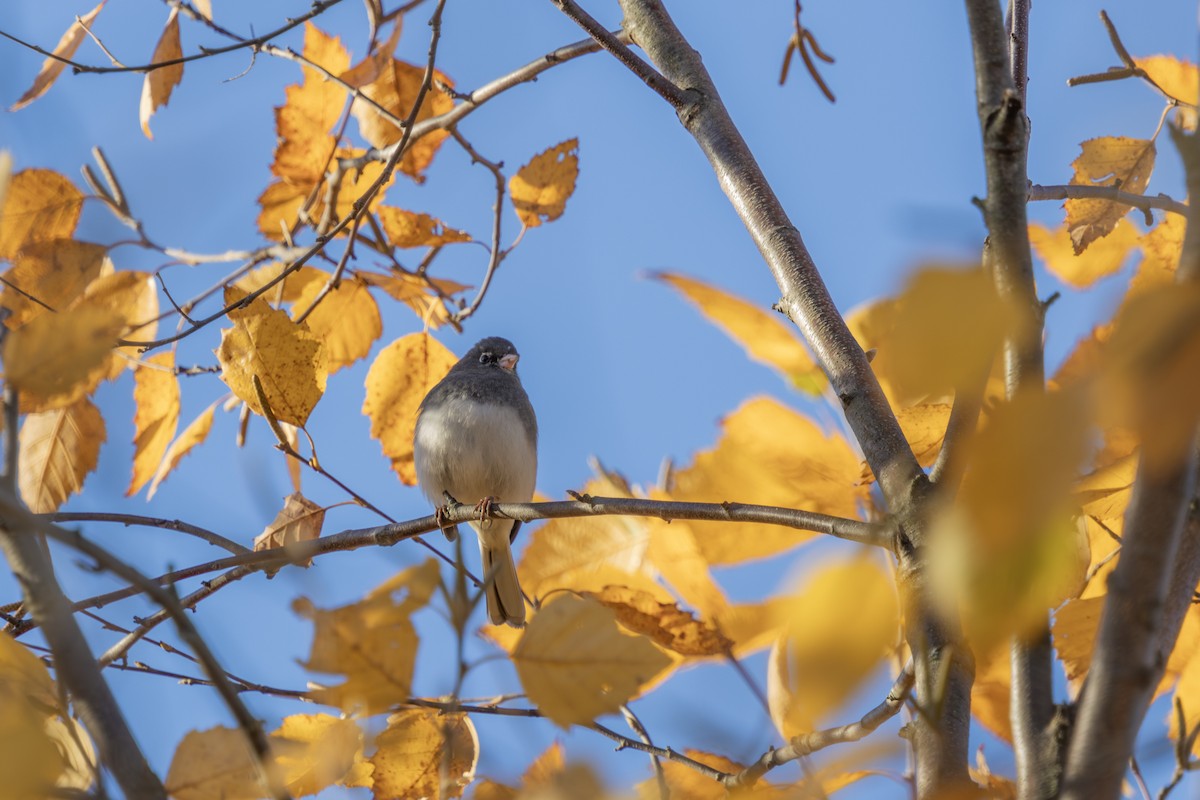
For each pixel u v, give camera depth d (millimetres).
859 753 3078
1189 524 3502
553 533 4910
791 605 1789
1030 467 1396
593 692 3104
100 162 6777
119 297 6762
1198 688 4508
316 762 4504
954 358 1408
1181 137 1979
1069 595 4180
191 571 6277
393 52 7168
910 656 3973
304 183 7395
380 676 2979
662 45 7172
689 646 4164
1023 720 3332
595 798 3029
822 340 5449
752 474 4781
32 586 3678
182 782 3416
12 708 3037
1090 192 5723
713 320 4949
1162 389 1347
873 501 4543
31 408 4758
